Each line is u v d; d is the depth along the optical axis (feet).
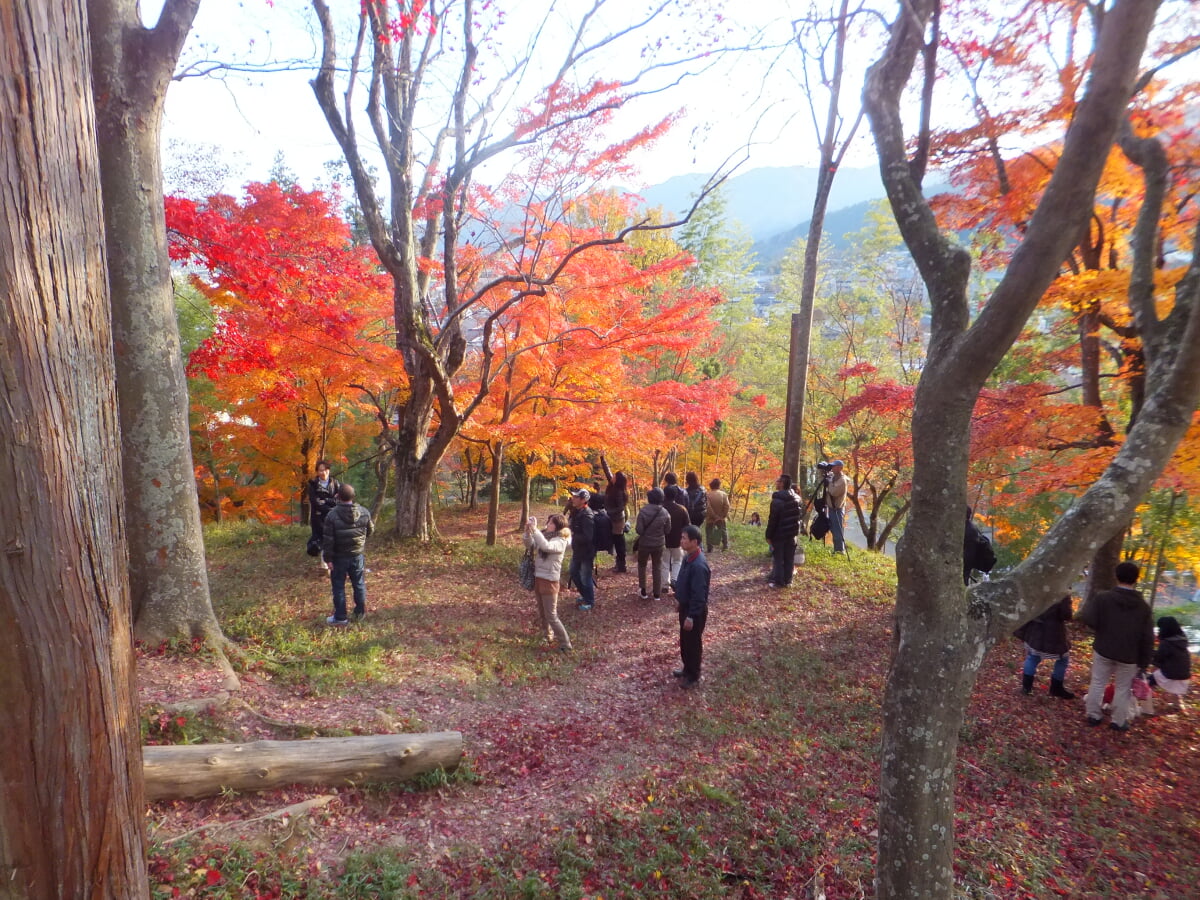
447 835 14.83
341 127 29.22
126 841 5.74
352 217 46.91
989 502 45.96
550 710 21.88
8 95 4.70
